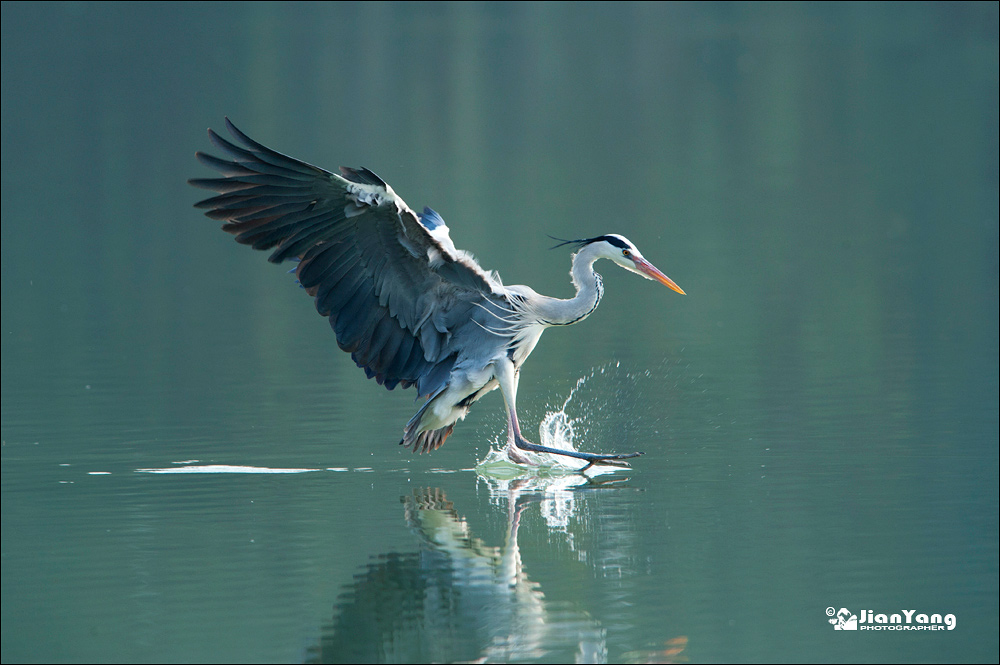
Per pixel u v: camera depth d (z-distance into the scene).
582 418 13.47
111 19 69.44
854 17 73.25
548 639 7.73
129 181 35.44
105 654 7.52
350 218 9.98
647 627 7.88
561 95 52.38
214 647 7.68
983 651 7.54
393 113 47.31
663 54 62.56
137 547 9.38
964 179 33.59
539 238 26.19
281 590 8.55
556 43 66.69
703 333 18.28
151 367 16.77
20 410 14.17
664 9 79.69
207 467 11.65
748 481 10.92
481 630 7.90
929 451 11.71
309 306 21.88
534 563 8.99
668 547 9.27
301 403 14.48
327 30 69.75
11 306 21.69
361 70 57.62
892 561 8.88
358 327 10.80
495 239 26.05
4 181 35.47
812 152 38.97
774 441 12.24
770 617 8.01
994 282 21.50
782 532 9.53
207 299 22.50
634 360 16.47
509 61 61.12
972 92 49.22
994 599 8.23
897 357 16.20
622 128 44.69
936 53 59.72
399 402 14.51
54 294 22.83
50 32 64.75
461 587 8.59
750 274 23.11
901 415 13.16
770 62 59.28
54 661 7.45
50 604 8.31
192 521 10.02
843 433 12.47
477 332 11.17
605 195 32.31
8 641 7.72
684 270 23.69
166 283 24.03
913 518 9.78
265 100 49.19
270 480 11.19
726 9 78.56
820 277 22.56
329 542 9.49
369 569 8.92
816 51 61.97
